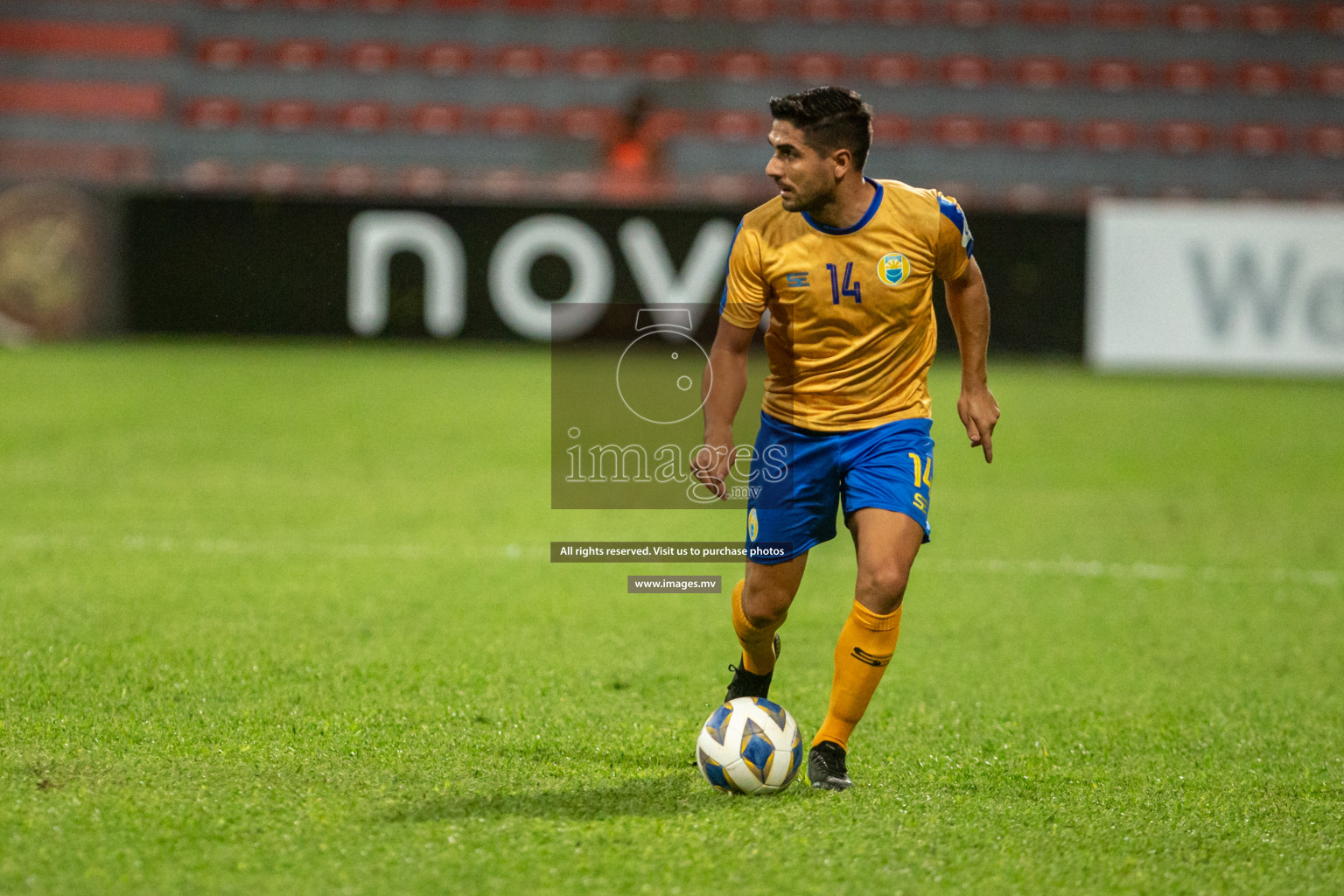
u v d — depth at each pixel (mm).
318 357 55812
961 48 75750
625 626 21438
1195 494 34875
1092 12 76688
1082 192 70875
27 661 18047
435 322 58438
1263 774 14891
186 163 69875
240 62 74188
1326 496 34906
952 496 34312
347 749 14727
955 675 19188
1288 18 76312
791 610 23156
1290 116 73375
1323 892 11578
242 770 13844
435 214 57969
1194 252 57438
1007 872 11766
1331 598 24547
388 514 30375
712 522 30688
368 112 72938
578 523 30094
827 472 14156
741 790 13445
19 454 36188
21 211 57594
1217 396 52219
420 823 12469
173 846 11750
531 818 12703
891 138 72812
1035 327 58969
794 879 11438
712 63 75500
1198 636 21703
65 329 58031
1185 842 12641
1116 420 46438
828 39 75938
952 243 13961
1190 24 76250
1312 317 56812
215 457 36812
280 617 21297
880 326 13781
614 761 14664
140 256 58219
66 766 13773
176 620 20766
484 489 33688
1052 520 31578
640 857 11805
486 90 73438
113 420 41594
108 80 72688
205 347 57406
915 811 13180
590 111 73250
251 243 58312
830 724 14062
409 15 75375
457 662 18922
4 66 72625
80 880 11055
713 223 57062
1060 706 17578
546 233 57656
